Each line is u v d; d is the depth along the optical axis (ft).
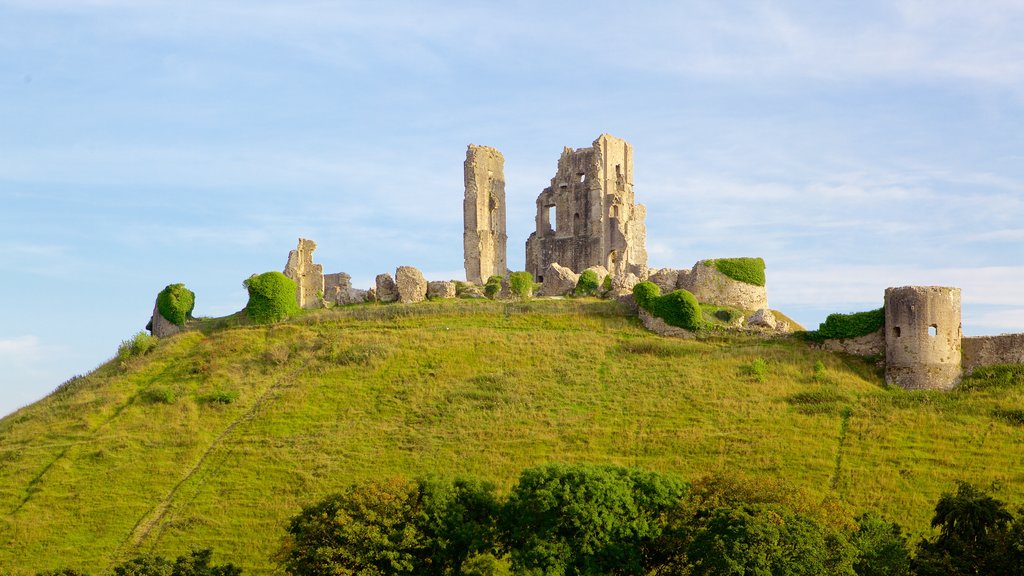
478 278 464.65
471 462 290.35
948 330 324.80
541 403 318.86
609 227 469.98
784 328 370.73
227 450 306.76
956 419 295.07
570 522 225.97
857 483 270.05
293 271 401.90
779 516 216.74
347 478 288.30
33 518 281.54
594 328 371.56
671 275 401.49
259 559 261.44
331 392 332.39
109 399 337.93
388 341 360.89
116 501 287.48
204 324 391.24
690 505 232.94
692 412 309.22
